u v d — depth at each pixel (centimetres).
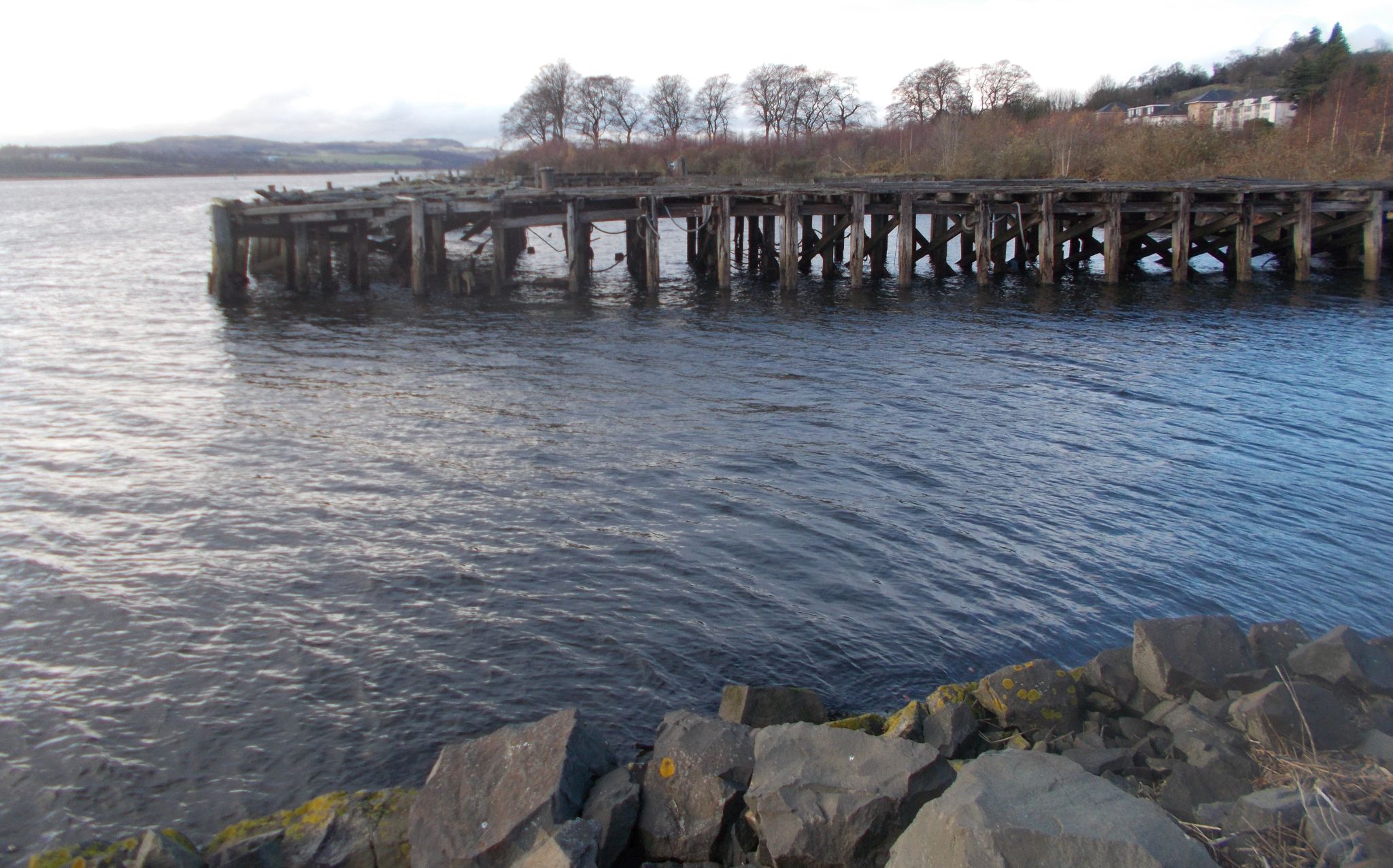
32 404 1808
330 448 1534
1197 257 3994
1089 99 10950
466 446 1538
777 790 610
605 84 9600
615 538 1194
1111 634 974
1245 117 8312
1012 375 2000
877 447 1536
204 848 642
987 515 1266
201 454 1514
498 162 7862
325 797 682
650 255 3083
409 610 1023
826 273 3484
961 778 577
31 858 600
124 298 3100
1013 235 3441
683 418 1698
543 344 2361
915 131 7000
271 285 3362
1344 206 3158
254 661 928
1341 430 1606
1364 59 7512
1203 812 589
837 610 1022
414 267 2995
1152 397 1812
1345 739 661
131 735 818
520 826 606
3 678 898
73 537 1205
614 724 828
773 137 8300
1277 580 1088
